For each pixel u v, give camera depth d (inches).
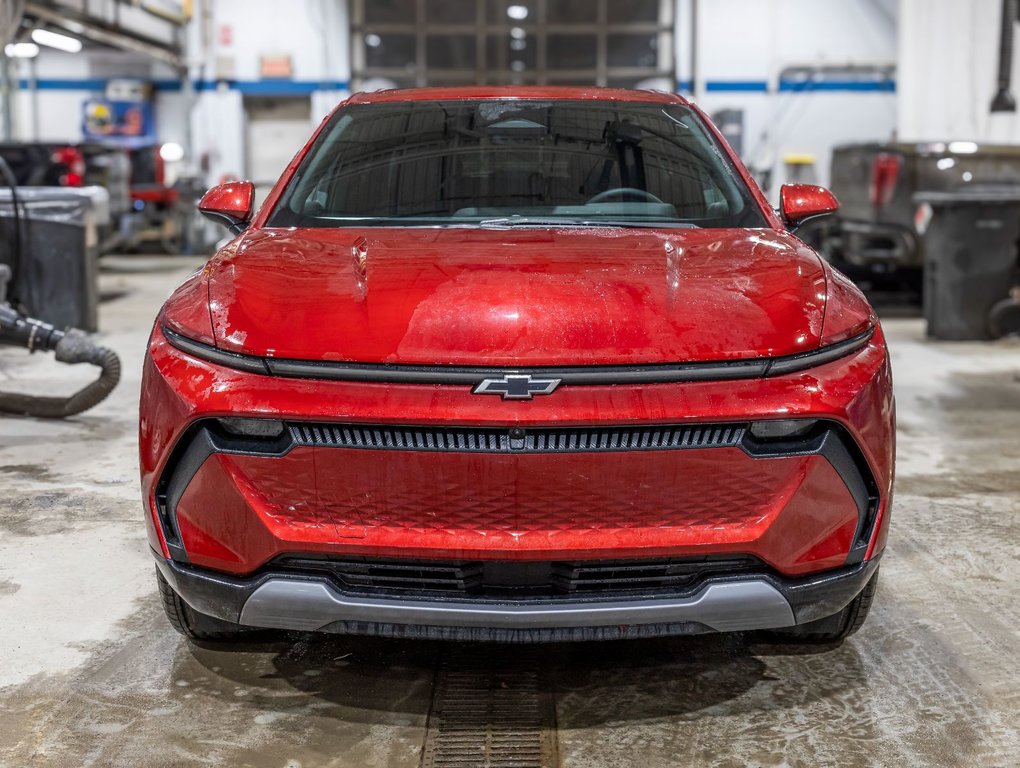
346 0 725.9
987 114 506.9
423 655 106.2
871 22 718.5
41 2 490.9
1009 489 166.4
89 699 96.3
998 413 222.4
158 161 622.2
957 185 359.9
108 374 202.4
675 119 132.1
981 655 106.6
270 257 99.3
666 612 83.7
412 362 82.7
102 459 180.7
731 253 100.3
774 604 85.6
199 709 94.7
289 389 83.4
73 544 137.8
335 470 83.1
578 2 732.7
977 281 318.7
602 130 128.1
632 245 101.6
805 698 97.3
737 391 83.4
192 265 580.4
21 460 179.5
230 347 86.4
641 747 88.4
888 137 727.1
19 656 105.0
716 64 727.7
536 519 83.0
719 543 83.4
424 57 739.4
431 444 82.3
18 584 123.9
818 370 86.2
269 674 101.8
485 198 116.5
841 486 86.2
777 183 732.0
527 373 82.1
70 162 463.8
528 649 107.5
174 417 86.1
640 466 82.6
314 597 84.4
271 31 726.5
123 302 409.7
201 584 87.9
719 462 83.3
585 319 85.3
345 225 112.3
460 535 83.2
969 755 87.2
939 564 132.9
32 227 310.5
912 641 110.0
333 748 88.0
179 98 741.3
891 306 404.8
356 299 88.7
